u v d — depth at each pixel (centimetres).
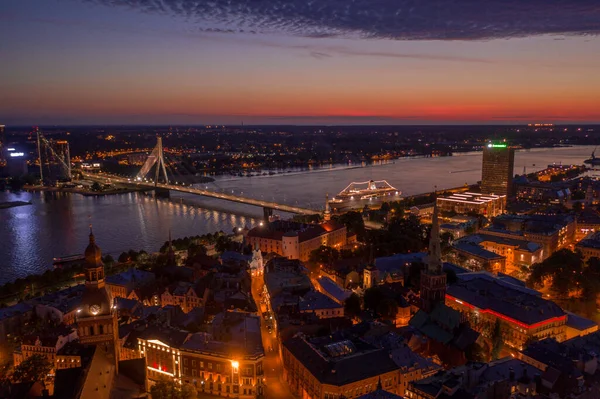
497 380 16838
